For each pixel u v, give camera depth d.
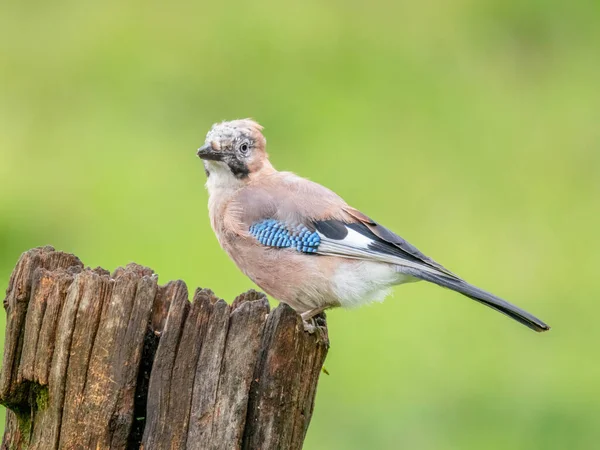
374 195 14.16
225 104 15.54
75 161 14.60
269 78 15.88
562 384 12.12
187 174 14.33
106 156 14.62
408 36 16.80
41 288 6.18
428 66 16.50
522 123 15.68
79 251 13.30
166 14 16.84
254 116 15.29
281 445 6.36
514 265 13.62
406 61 16.39
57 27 16.70
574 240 14.02
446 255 13.58
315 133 15.00
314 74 16.00
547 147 15.51
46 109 15.48
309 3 17.12
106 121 15.27
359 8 17.19
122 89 15.78
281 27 16.64
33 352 6.17
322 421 11.59
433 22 17.14
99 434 6.07
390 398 11.75
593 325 13.01
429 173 14.71
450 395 11.85
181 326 6.09
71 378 6.09
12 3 16.92
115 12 16.83
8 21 16.69
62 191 14.14
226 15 16.78
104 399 6.06
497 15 17.45
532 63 16.77
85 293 6.08
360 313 12.36
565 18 17.25
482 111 15.84
